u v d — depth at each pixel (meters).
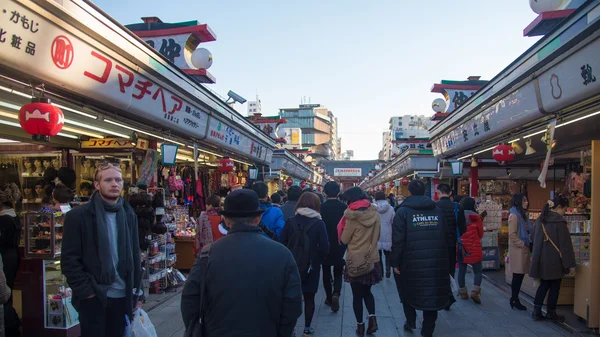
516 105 5.73
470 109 7.71
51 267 4.67
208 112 7.76
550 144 5.11
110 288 3.28
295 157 21.98
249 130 11.48
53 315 4.57
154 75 5.27
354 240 4.83
